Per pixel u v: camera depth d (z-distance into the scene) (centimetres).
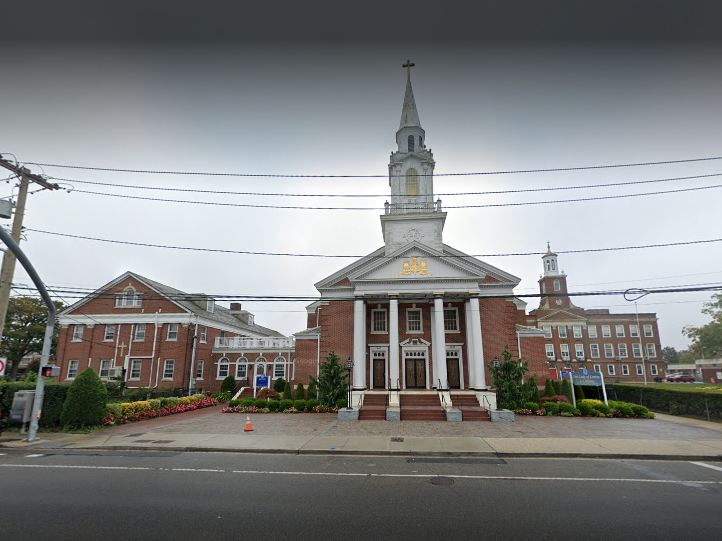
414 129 3734
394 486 973
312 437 1672
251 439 1627
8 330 4453
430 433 1778
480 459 1305
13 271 1742
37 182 1811
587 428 1925
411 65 3991
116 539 655
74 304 4325
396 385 2558
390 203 3525
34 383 1927
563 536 673
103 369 4147
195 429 1905
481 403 2530
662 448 1437
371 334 3080
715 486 992
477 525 720
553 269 7800
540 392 3034
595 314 7281
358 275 2841
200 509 795
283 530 691
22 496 881
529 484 998
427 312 3073
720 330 5631
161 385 4003
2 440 1623
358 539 656
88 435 1745
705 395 2319
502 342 2902
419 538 661
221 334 4756
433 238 3359
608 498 884
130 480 1022
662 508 818
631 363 6875
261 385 2950
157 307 4216
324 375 2680
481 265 3055
